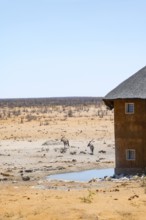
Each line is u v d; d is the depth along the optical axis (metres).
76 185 31.31
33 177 36.47
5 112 125.88
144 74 37.94
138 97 36.19
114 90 38.00
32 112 125.94
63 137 64.94
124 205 22.61
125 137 37.41
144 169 36.81
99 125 84.81
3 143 62.09
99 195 25.50
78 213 20.95
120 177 35.72
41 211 21.47
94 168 42.56
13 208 22.20
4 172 38.56
